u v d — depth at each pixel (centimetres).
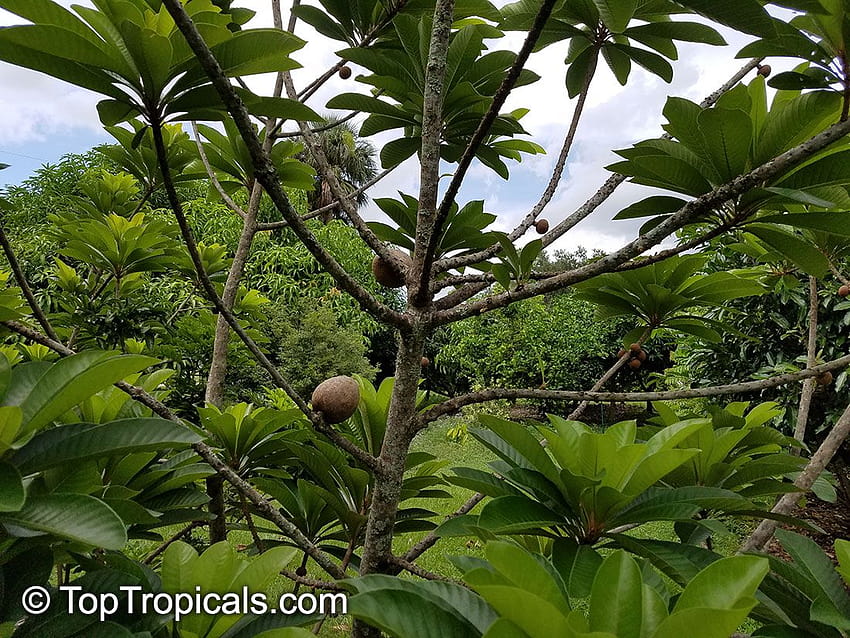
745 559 82
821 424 547
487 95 185
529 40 101
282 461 197
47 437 103
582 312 1360
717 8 109
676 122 120
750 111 134
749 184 110
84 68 108
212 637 103
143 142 271
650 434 195
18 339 326
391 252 176
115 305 333
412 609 82
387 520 136
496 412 1070
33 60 106
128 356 94
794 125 119
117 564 117
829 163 113
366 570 136
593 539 134
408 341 135
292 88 186
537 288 130
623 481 136
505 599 66
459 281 164
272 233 1327
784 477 205
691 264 178
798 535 123
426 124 141
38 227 771
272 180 105
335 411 129
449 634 82
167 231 335
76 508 90
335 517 194
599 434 134
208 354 439
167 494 168
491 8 189
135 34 101
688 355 632
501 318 1271
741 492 176
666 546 127
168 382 363
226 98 96
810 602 114
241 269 214
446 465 209
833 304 502
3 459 97
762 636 106
